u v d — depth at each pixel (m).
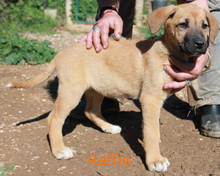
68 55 1.13
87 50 1.15
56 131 1.11
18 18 3.38
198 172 1.00
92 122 1.39
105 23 1.17
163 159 1.02
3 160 1.04
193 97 1.33
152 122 1.04
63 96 1.11
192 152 1.12
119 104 1.59
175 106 1.53
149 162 1.01
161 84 1.05
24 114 1.37
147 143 1.03
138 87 1.12
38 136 1.20
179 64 1.03
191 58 1.06
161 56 1.05
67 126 1.33
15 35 2.25
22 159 1.05
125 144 1.18
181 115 1.43
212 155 1.10
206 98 1.26
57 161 1.06
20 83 1.14
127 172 1.00
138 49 1.12
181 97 1.64
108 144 1.18
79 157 1.09
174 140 1.21
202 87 1.27
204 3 1.16
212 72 1.25
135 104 1.59
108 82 1.15
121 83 1.13
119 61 1.12
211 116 1.22
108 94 1.18
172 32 1.03
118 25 1.17
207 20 1.05
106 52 1.14
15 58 2.01
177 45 1.02
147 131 1.03
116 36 1.16
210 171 1.01
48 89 1.67
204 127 1.23
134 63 1.11
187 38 0.99
